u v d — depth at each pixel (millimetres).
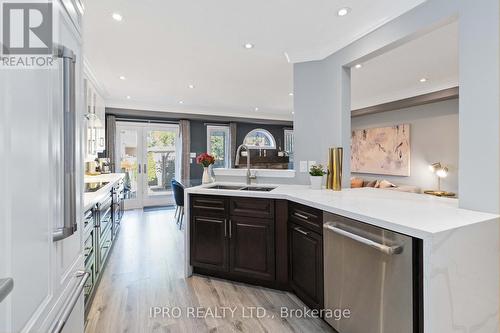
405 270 1286
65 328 1098
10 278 599
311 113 2957
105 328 1876
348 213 1630
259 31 2523
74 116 991
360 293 1557
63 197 949
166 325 1914
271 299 2273
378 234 1438
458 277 1271
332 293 1795
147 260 3146
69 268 1121
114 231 3672
